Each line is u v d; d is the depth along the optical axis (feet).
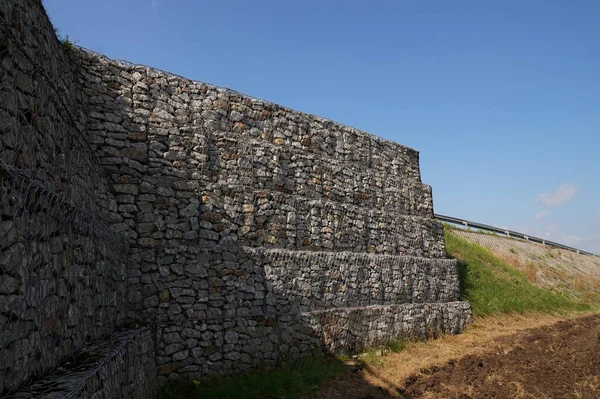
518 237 123.44
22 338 12.58
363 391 33.09
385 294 48.39
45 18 19.49
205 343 31.89
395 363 40.75
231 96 40.83
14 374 12.01
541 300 78.38
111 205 31.12
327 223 45.09
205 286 33.40
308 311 39.40
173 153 34.99
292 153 44.34
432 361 42.04
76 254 17.89
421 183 62.28
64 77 24.58
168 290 31.73
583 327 62.18
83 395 12.96
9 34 13.21
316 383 33.50
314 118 48.75
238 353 33.37
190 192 35.01
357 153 53.52
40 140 16.06
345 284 43.86
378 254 49.98
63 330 16.15
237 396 28.78
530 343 51.55
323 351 38.88
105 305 23.16
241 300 35.09
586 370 40.98
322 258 42.04
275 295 37.55
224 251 35.01
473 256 86.17
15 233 12.25
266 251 37.68
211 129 38.50
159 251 31.99
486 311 64.18
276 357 35.50
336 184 48.52
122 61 33.99
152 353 28.12
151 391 26.45
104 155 31.60
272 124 43.93
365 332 43.16
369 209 51.16
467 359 43.39
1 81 12.91
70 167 20.52
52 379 13.41
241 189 38.19
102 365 15.48
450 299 58.65
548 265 109.09
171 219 33.58
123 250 28.76
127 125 33.17
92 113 31.63
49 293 14.78
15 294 12.16
